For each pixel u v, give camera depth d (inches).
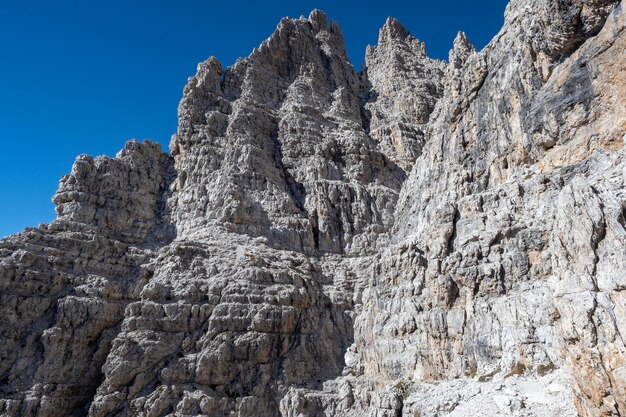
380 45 4471.0
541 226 1347.2
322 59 4010.8
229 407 1818.4
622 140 1213.7
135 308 1943.9
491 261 1448.1
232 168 2738.7
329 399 1860.2
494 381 1243.2
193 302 2032.5
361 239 2679.6
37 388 1705.2
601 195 820.0
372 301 1974.7
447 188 1892.2
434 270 1609.3
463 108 1995.6
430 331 1556.3
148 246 2383.1
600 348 754.2
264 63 3582.7
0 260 1884.8
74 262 2041.1
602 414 764.0
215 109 3080.7
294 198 2856.8
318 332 2169.0
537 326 1245.7
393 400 1425.9
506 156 1662.2
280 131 3157.0
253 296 2094.0
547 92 1476.4
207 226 2468.0
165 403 1747.0
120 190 2511.1
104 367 1781.5
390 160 3253.0
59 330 1819.6
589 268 798.5
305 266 2425.0
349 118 3577.8
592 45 1322.6
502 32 1892.2
